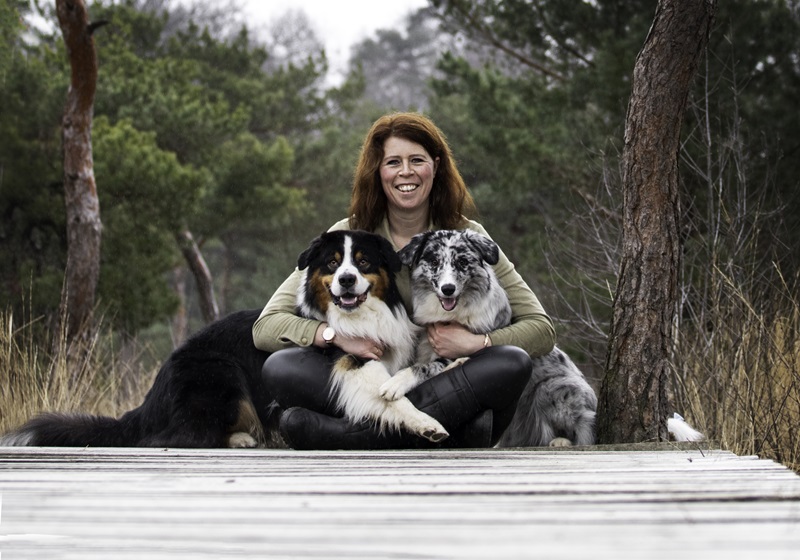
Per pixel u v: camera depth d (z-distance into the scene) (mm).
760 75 9055
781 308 5781
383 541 2047
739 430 4926
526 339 4363
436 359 4297
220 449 4078
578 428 4492
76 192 9141
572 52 11086
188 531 2162
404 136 4750
